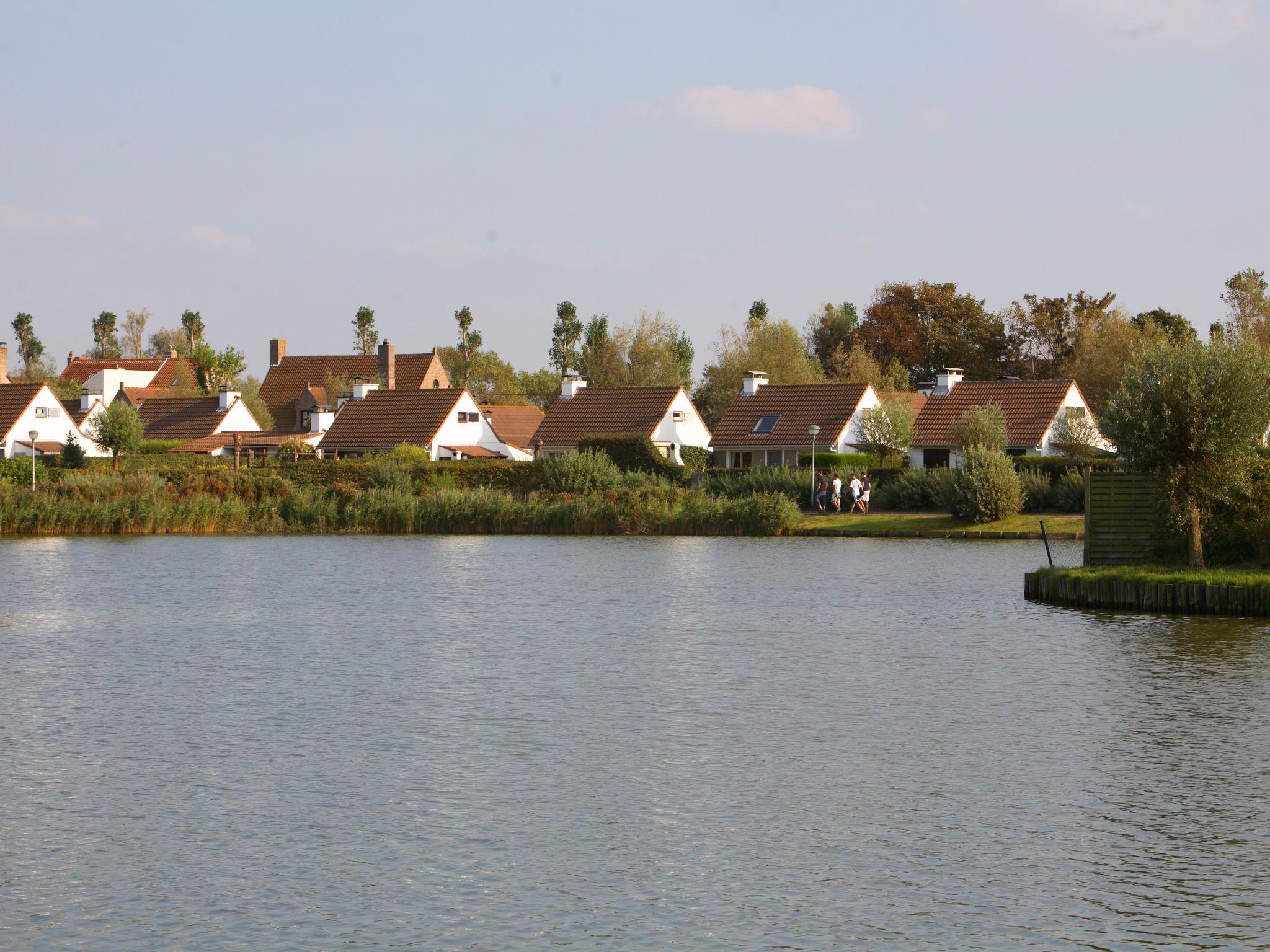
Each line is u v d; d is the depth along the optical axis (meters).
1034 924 12.43
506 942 11.98
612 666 26.08
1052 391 94.25
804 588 41.34
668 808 15.94
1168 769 17.72
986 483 64.56
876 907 12.83
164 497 68.62
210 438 110.44
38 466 76.44
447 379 148.00
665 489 69.81
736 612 35.06
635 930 12.26
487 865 13.95
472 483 76.19
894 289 149.50
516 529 68.88
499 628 31.94
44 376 169.75
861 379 126.56
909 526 65.12
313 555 55.00
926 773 17.53
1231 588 32.72
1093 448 86.25
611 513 68.19
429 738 19.52
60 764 17.98
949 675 24.83
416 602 37.41
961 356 143.62
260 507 69.81
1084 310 141.88
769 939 12.07
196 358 144.75
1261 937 12.15
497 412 119.81
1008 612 34.44
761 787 16.89
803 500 73.06
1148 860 14.12
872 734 19.80
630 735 19.73
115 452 93.81
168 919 12.51
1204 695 22.72
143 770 17.67
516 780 17.19
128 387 138.50
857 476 71.25
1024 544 59.50
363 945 11.91
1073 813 15.75
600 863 14.02
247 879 13.54
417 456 90.19
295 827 15.19
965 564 49.66
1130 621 32.28
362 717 21.00
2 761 18.12
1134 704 21.95
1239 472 34.47
